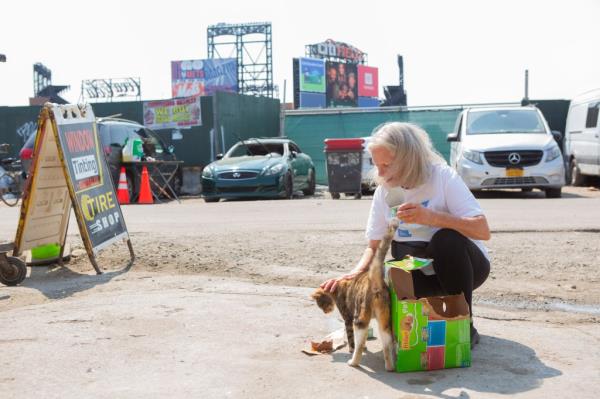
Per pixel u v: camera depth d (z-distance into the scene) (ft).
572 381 10.93
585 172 58.95
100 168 21.91
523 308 16.43
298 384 10.88
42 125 19.42
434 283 12.41
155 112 69.31
